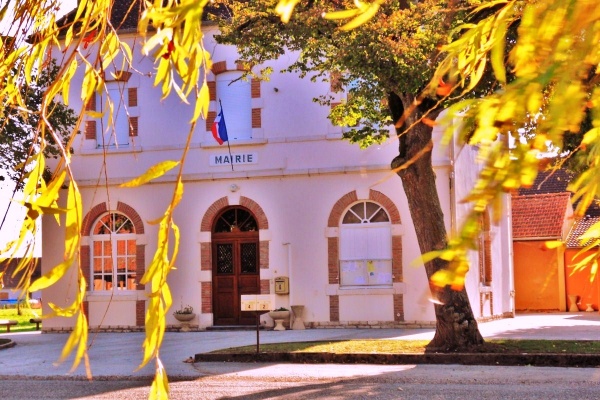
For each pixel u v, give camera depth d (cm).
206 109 167
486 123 104
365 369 1348
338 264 2223
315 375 1273
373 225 2214
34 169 188
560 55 102
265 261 2267
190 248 2312
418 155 116
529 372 1266
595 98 106
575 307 2895
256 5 1470
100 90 209
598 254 129
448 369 1328
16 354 1777
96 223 2350
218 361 1505
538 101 102
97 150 2328
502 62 118
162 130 2336
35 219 166
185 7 141
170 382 1235
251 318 2275
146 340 158
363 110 1748
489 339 1628
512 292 2547
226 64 2302
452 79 141
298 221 2258
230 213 2333
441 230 1506
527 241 2953
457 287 101
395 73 1266
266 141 2284
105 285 2345
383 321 2175
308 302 2230
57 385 1256
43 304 2347
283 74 2297
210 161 2316
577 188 116
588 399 987
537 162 101
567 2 101
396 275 2173
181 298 2300
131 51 215
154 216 2309
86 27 211
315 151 2259
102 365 1493
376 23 1220
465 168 2145
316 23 1301
